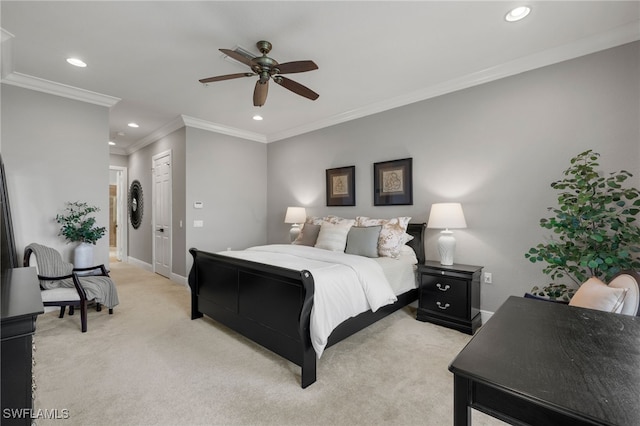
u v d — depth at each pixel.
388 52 2.62
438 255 3.39
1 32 2.31
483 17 2.14
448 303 2.93
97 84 3.27
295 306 2.07
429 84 3.29
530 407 0.75
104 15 2.12
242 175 5.21
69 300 2.83
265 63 2.22
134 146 6.13
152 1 1.98
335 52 2.62
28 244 3.18
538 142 2.73
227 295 2.70
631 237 2.09
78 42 2.46
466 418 0.85
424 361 2.29
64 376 2.05
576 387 0.77
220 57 2.71
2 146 3.05
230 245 5.04
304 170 4.93
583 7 2.04
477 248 3.09
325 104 3.89
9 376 0.98
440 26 2.25
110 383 1.98
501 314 1.34
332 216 4.32
